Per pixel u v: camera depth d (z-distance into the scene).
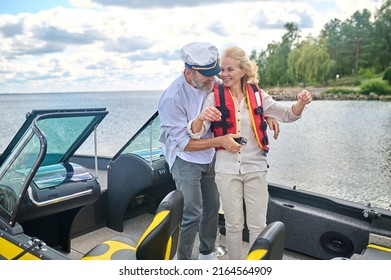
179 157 2.00
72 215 2.49
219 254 2.40
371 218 2.16
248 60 1.69
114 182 2.82
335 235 2.25
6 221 1.97
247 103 1.71
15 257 1.83
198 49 1.72
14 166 1.98
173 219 1.39
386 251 1.96
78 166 2.61
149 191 3.17
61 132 2.40
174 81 1.93
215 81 1.83
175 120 1.86
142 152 2.75
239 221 1.81
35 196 2.14
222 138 1.64
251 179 1.75
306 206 2.44
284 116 1.79
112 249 1.77
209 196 2.18
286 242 2.45
